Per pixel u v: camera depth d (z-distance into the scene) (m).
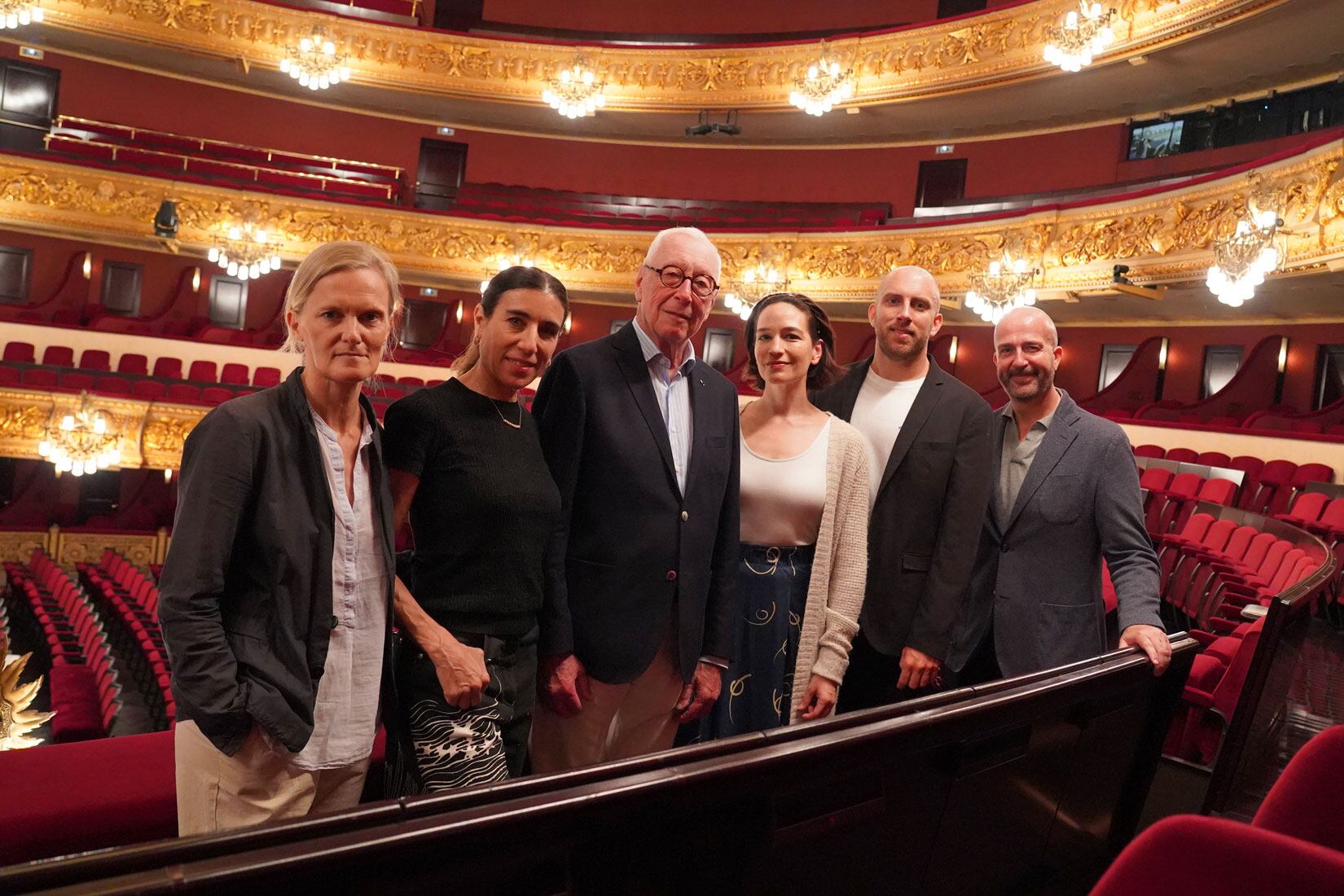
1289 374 9.62
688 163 14.12
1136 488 2.13
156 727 6.64
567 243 12.81
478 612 1.46
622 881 1.03
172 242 12.04
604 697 1.71
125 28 12.53
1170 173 10.85
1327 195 7.02
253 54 13.05
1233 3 8.69
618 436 1.69
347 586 1.29
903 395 2.19
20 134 12.73
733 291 11.91
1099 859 2.00
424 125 14.38
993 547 2.22
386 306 1.29
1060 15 10.39
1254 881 0.88
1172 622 5.68
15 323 11.27
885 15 13.32
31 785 1.33
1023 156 12.30
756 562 1.94
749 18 14.02
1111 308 10.55
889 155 13.27
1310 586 2.38
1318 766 1.09
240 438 1.19
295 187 13.19
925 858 1.44
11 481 11.87
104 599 9.31
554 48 13.46
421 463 1.45
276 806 1.22
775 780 1.16
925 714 1.34
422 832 0.85
